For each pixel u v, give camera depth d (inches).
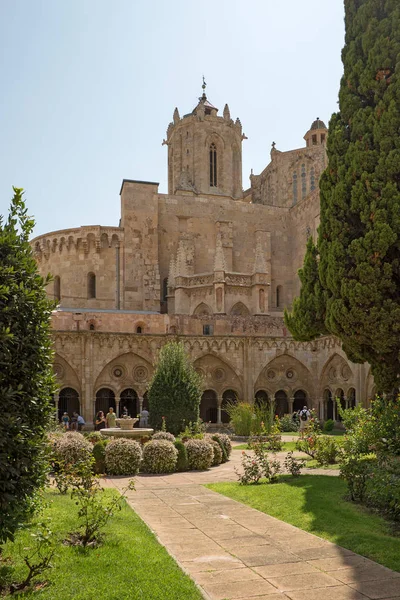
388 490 473.1
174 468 797.2
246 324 1770.4
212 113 2952.8
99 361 1555.1
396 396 769.6
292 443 1130.0
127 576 328.2
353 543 401.7
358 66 788.6
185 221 2326.5
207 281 2012.8
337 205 786.2
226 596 306.3
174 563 357.1
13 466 327.3
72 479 494.9
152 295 2149.4
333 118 836.6
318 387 1691.7
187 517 500.4
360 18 792.3
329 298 803.4
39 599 293.3
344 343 796.6
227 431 1446.9
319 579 333.7
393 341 718.5
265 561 368.5
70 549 379.9
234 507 543.5
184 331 1713.8
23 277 351.3
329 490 591.5
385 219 717.3
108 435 949.2
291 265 2455.7
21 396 337.7
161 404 1193.4
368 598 304.0
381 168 732.0
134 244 2180.1
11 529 318.3
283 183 2844.5
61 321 1604.3
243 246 2404.0
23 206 366.9
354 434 721.6
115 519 475.5
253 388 1656.0
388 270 713.0
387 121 733.3
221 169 2758.4
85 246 2156.7
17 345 334.0
